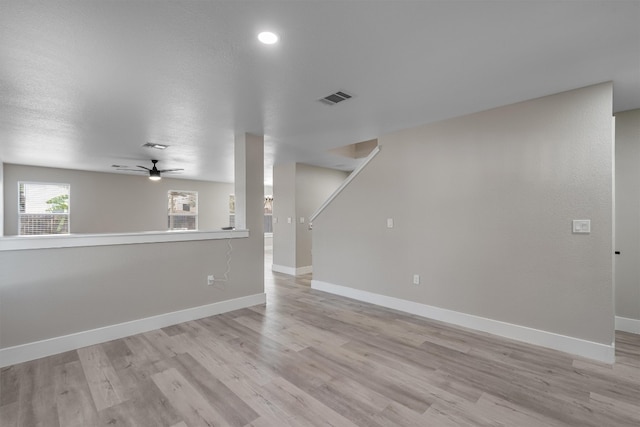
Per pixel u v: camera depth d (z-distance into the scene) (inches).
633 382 85.4
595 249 99.5
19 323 99.0
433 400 77.6
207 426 68.2
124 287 120.5
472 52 80.8
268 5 61.8
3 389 82.8
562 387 83.1
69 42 74.2
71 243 108.7
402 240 152.0
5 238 97.0
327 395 79.9
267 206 418.6
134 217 305.3
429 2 61.0
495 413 72.4
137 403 76.6
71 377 88.9
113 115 127.5
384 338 117.1
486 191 123.3
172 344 111.8
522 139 114.5
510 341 113.5
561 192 105.8
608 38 74.1
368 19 66.7
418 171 145.6
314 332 123.4
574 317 103.0
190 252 139.8
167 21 66.7
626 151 122.6
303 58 83.6
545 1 60.7
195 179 347.6
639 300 119.9
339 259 184.2
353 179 175.8
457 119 132.3
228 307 151.4
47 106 116.3
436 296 138.7
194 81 96.9
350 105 118.5
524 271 113.4
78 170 271.9
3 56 80.4
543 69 90.1
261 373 90.9
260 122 139.2
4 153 200.4
